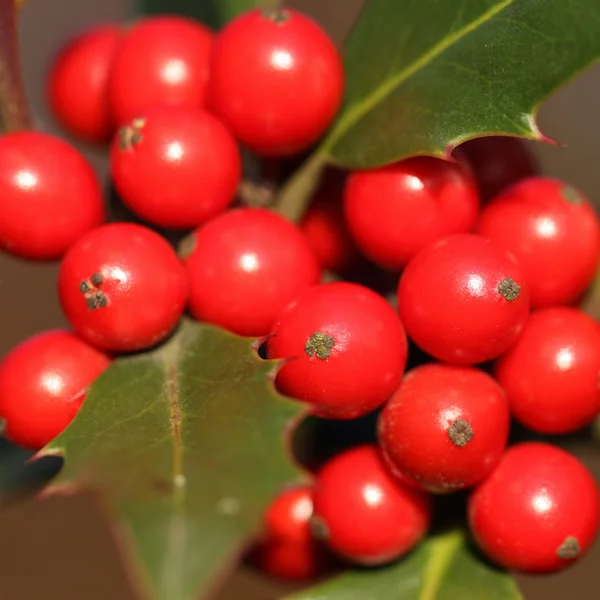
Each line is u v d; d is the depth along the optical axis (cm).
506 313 14
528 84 14
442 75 14
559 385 14
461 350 14
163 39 15
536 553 14
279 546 15
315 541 15
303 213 15
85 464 13
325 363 14
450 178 15
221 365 14
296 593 14
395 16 15
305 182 15
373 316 14
